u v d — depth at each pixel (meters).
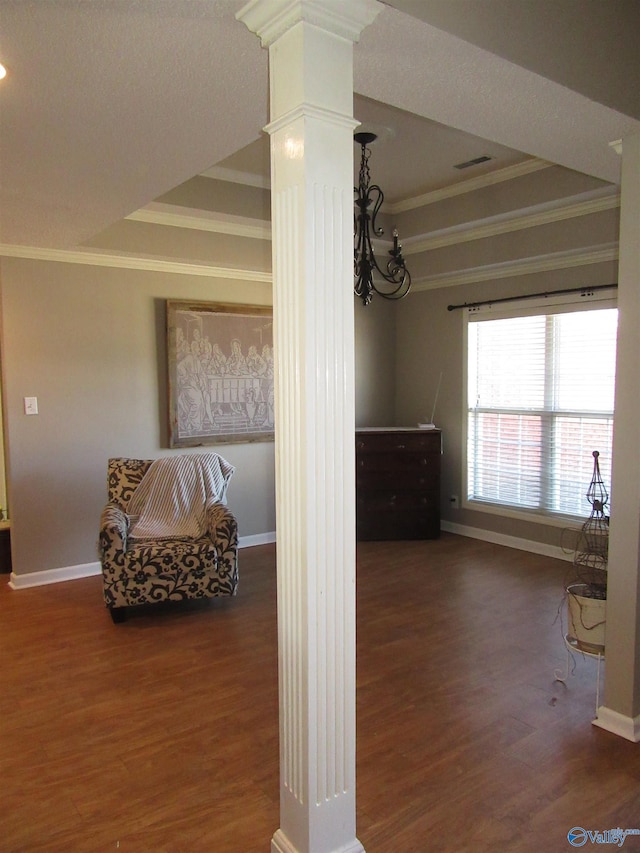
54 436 4.33
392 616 3.69
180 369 4.77
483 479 5.31
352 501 1.62
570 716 2.60
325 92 1.49
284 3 1.43
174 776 2.24
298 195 1.49
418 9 1.52
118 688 2.88
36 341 4.22
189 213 4.11
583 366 4.51
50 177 2.67
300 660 1.61
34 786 2.19
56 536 4.38
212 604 3.94
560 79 1.89
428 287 5.62
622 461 2.40
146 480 4.14
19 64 1.72
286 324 1.57
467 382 5.35
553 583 4.23
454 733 2.48
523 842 1.89
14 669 3.07
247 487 5.25
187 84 1.86
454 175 4.22
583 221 4.04
